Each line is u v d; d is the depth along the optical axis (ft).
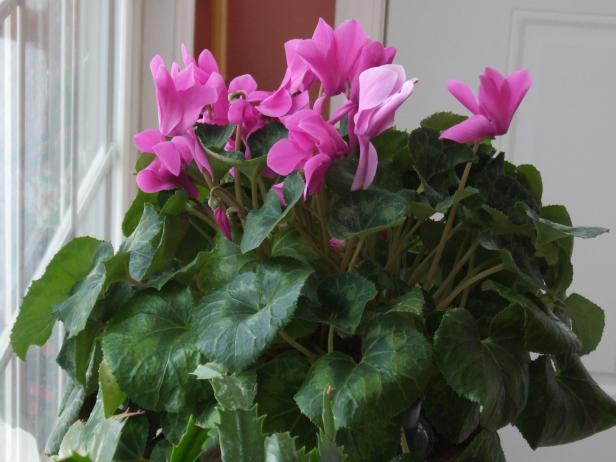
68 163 4.62
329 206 3.60
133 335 3.38
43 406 4.46
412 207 3.47
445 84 6.64
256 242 3.30
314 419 3.17
